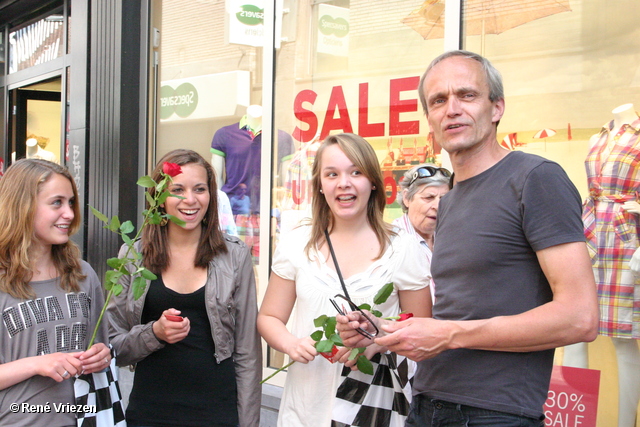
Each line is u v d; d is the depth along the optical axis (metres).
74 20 4.86
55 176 1.99
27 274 1.93
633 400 2.61
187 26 4.63
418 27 3.45
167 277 2.22
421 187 2.75
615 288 2.65
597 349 2.69
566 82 2.88
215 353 2.17
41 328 1.93
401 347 1.54
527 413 1.51
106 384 2.07
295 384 2.00
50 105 6.30
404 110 3.50
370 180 2.00
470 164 1.68
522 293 1.53
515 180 1.55
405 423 1.82
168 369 2.14
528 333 1.43
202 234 2.27
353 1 3.72
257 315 2.30
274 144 4.09
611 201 2.68
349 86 3.75
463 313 1.60
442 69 1.67
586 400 2.70
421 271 1.99
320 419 1.94
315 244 2.04
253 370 2.25
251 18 4.28
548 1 2.93
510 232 1.54
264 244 4.07
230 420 2.17
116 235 4.56
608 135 2.73
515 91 3.03
